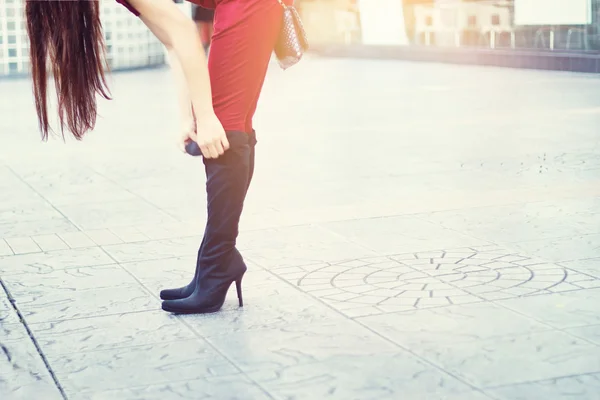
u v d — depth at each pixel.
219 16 4.12
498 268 4.89
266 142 10.55
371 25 25.77
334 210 6.64
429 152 9.41
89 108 3.93
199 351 3.77
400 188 7.47
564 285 4.53
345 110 13.54
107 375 3.54
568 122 11.19
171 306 4.29
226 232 4.24
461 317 4.08
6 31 23.92
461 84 16.77
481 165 8.48
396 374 3.43
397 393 3.24
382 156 9.26
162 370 3.57
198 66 4.00
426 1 23.56
